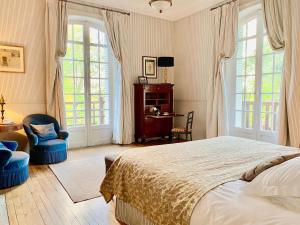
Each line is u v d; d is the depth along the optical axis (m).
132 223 1.93
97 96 5.30
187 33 5.73
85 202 2.54
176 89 6.20
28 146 4.33
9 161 2.88
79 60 5.01
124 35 5.20
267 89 4.12
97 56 5.24
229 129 4.80
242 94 4.57
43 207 2.42
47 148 3.83
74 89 4.98
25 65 4.26
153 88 5.43
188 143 2.50
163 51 6.02
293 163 1.24
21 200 2.57
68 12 4.59
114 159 2.17
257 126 4.30
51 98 4.43
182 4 4.92
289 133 3.48
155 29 5.84
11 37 4.09
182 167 1.67
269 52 4.05
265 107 4.17
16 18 4.12
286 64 3.46
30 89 4.34
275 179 1.17
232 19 4.32
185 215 1.23
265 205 1.11
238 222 1.03
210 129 4.75
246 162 1.81
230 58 4.39
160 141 5.71
